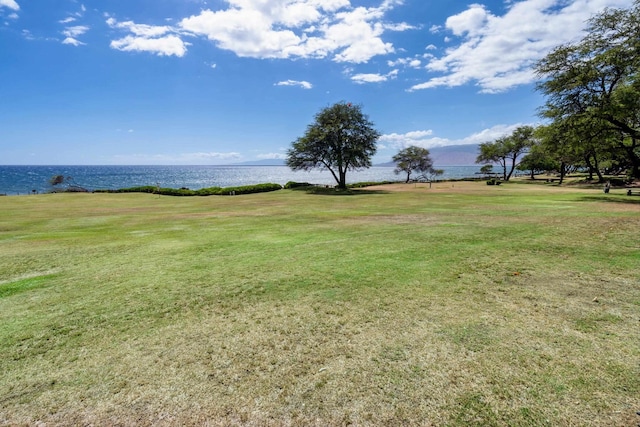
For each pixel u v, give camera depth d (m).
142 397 2.72
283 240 8.84
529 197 22.23
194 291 5.12
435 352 3.28
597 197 21.16
